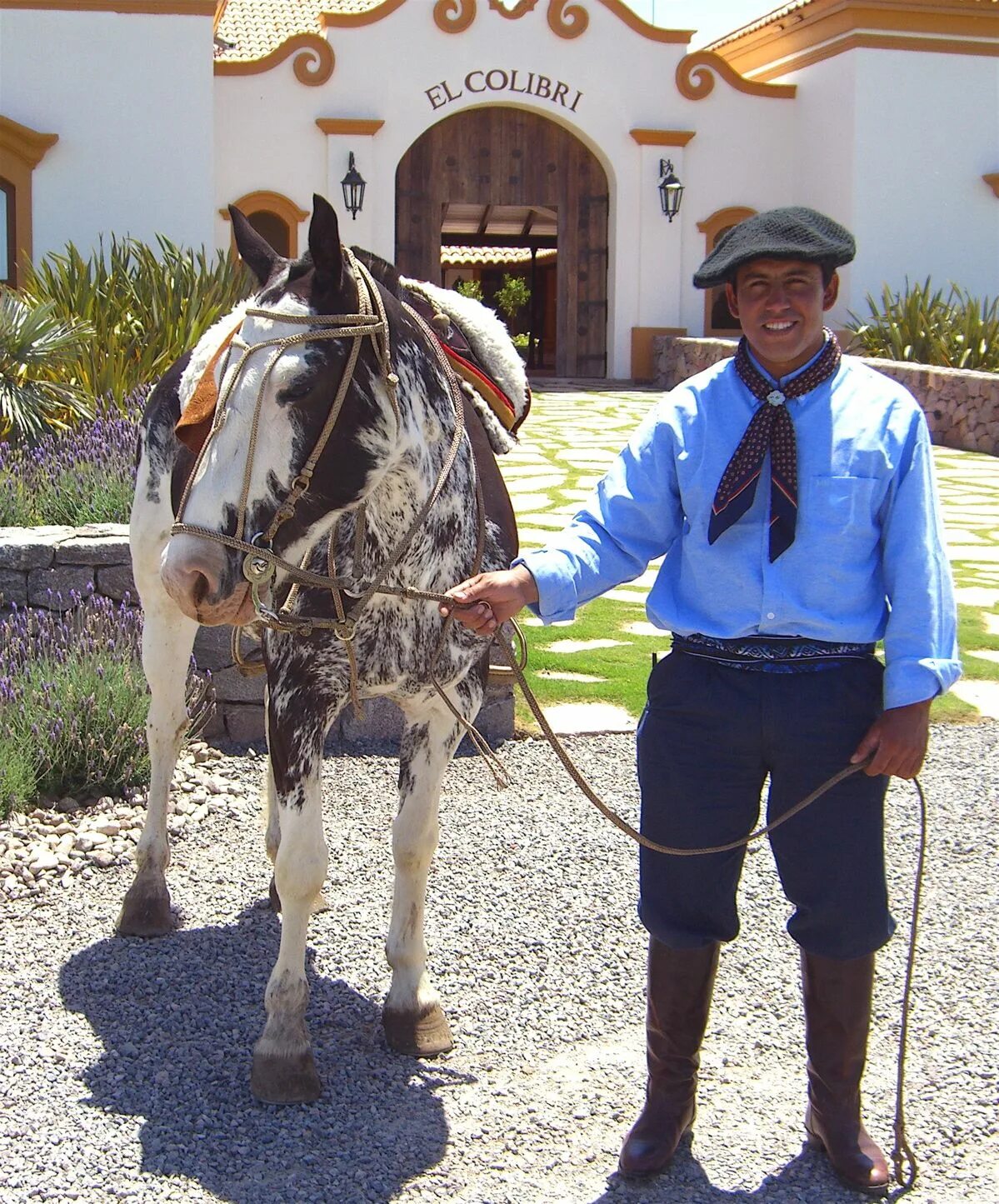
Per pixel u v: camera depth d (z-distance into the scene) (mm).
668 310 24344
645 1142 3449
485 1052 4086
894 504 3178
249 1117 3691
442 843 5672
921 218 23125
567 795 6262
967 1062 4047
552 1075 3959
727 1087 3914
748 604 3225
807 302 3146
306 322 3109
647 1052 3520
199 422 3143
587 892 5223
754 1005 4406
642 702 7492
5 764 5770
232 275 12719
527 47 23109
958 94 22922
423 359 3549
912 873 5492
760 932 4938
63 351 10312
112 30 19750
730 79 23969
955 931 4961
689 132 23750
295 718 3695
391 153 22859
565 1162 3523
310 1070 3797
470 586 3324
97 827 5637
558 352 24906
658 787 3381
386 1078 3912
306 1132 3621
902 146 22859
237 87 22047
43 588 6922
